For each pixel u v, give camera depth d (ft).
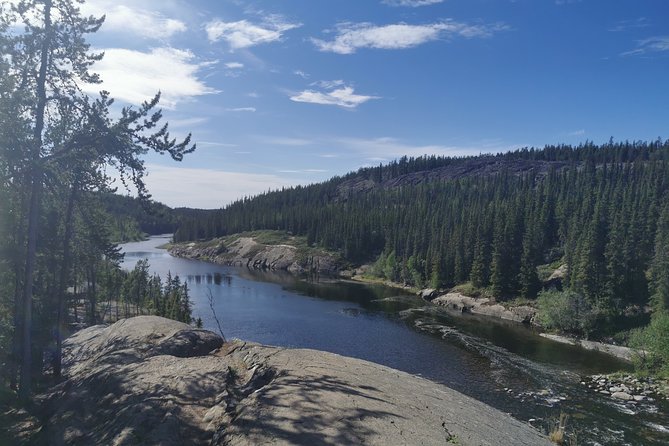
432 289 288.30
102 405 38.06
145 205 61.67
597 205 269.64
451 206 453.17
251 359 45.19
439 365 134.92
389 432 27.91
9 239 73.31
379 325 193.98
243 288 311.68
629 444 80.79
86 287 193.36
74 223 96.53
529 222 294.46
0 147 51.34
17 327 69.82
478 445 28.86
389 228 444.96
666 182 370.12
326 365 42.57
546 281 248.93
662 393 111.34
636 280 204.64
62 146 59.47
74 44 58.34
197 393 37.17
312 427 27.45
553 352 153.79
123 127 56.18
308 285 333.62
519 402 103.86
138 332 65.05
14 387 62.03
